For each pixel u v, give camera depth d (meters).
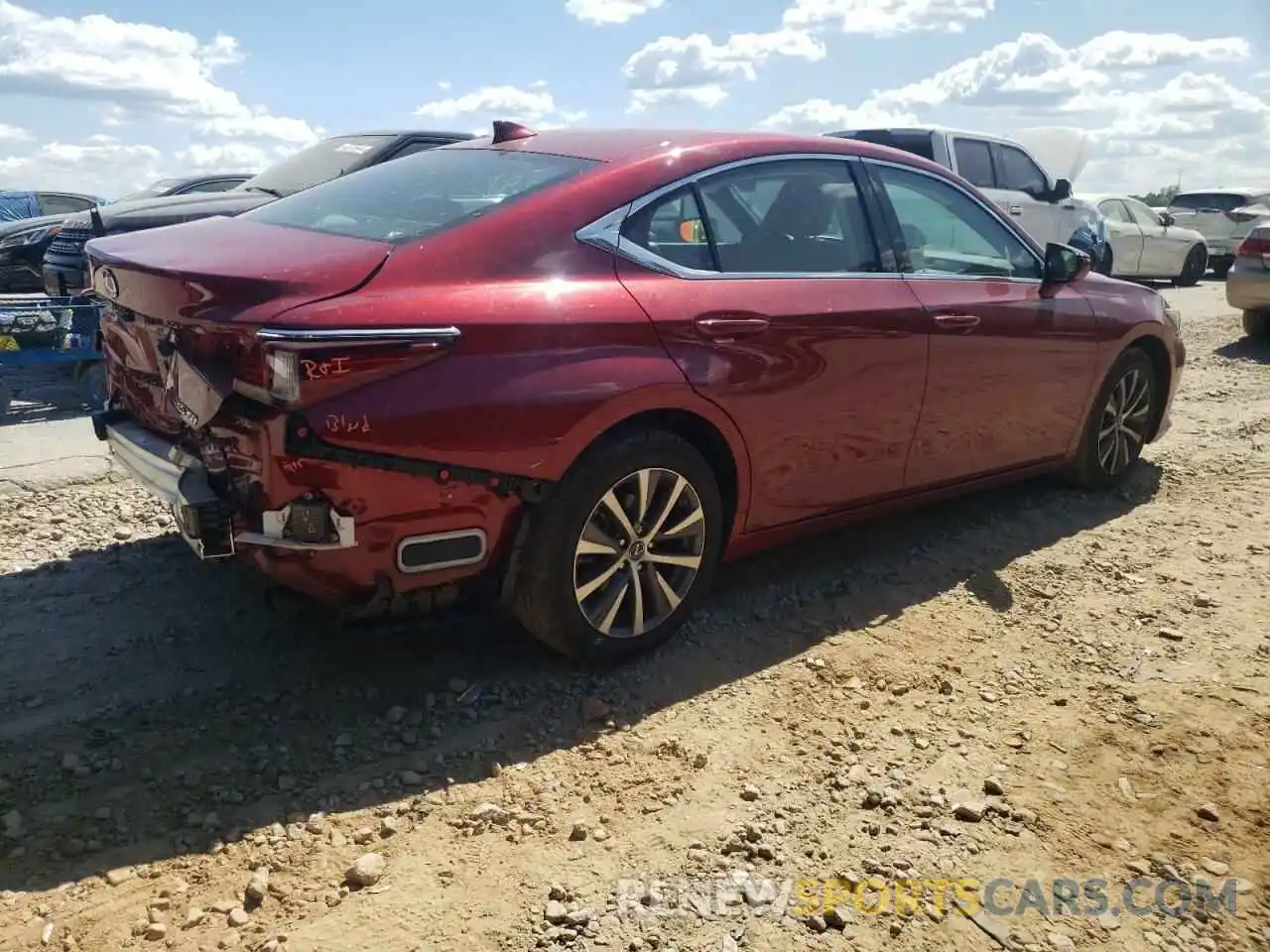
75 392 7.95
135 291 3.34
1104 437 5.69
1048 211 12.70
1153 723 3.50
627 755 3.25
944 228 4.70
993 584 4.56
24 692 3.50
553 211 3.53
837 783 3.13
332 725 3.37
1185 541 5.10
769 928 2.56
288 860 2.74
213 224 4.00
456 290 3.23
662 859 2.79
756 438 3.87
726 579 4.54
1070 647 4.02
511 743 3.30
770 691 3.64
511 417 3.20
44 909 2.53
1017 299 4.84
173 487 3.21
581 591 3.55
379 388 3.03
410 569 3.21
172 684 3.58
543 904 2.61
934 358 4.43
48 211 18.09
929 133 11.48
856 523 4.51
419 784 3.08
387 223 3.53
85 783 3.03
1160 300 5.84
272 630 3.97
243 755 3.20
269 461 2.98
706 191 3.88
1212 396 8.38
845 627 4.14
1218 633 4.14
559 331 3.33
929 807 3.04
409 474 3.10
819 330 3.98
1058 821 3.00
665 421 3.70
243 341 2.98
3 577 4.38
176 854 2.75
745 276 3.88
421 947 2.46
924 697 3.64
